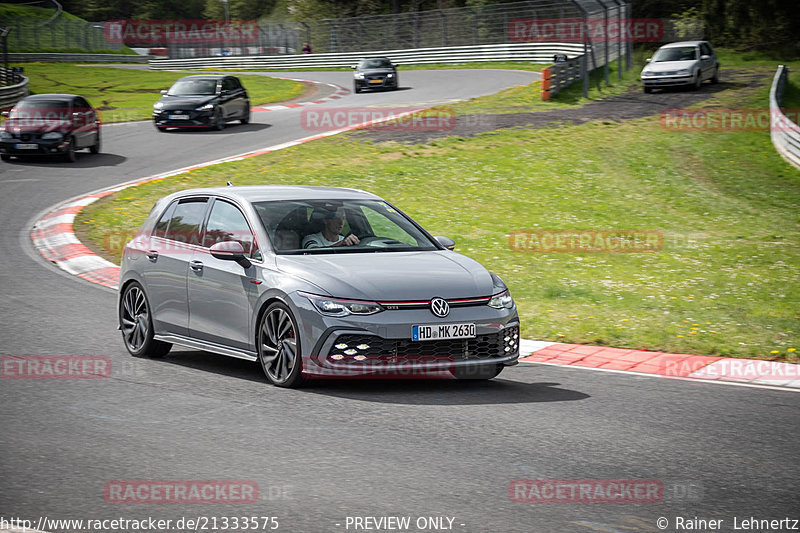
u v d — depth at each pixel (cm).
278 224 2858
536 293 4509
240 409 2406
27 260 5259
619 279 4875
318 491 1781
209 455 2008
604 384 2823
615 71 15950
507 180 8038
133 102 16150
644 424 2338
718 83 14888
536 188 7781
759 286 4669
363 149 9375
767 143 9888
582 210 7069
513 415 2403
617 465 1984
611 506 1722
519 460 2008
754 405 2564
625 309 4128
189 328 2956
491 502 1734
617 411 2472
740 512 1702
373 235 2961
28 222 6450
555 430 2264
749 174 8600
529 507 1709
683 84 13588
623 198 7544
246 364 3039
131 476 1861
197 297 2912
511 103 12988
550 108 12319
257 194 3011
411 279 2631
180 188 7594
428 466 1953
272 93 17175
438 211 6862
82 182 8131
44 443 2089
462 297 2627
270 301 2683
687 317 3956
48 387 2641
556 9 19712
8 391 2592
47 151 9050
